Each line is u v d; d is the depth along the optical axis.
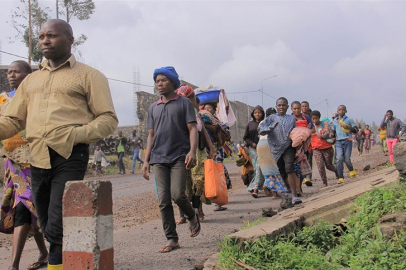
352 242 4.02
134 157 23.30
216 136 7.17
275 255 3.98
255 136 9.38
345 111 10.97
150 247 5.34
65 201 2.99
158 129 5.11
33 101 3.52
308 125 10.23
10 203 4.59
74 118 3.48
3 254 5.67
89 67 3.64
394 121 14.31
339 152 10.88
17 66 4.74
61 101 3.47
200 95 8.74
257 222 5.67
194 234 5.42
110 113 3.57
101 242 2.94
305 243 4.41
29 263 5.03
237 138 44.28
